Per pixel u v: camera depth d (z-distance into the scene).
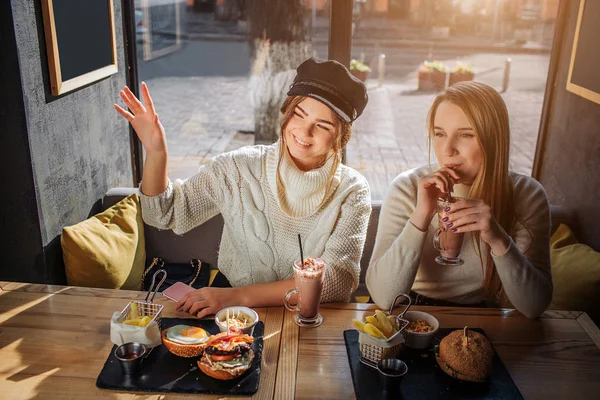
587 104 2.42
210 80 6.85
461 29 6.52
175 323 1.38
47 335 1.32
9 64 1.84
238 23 2.99
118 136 2.73
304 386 1.17
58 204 2.16
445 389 1.17
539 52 6.44
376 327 1.25
